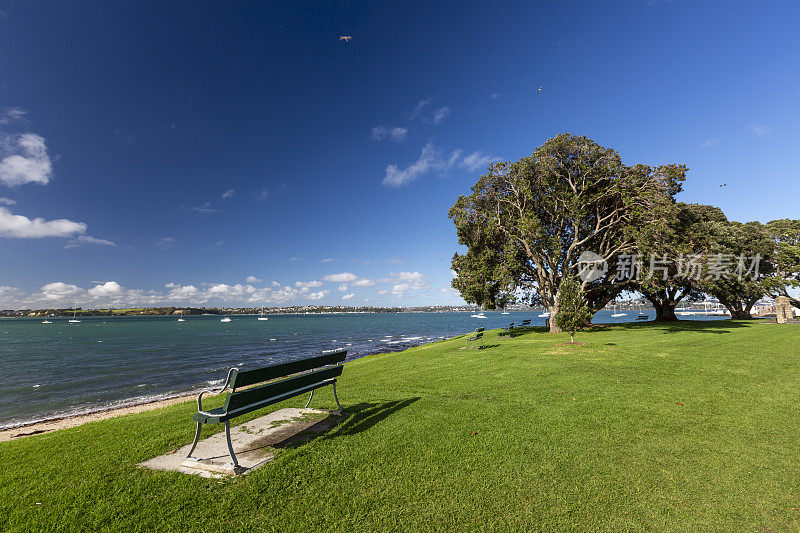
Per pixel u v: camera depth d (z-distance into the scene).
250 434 5.65
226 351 36.66
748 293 33.00
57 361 30.02
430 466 4.37
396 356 18.11
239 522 3.34
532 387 8.44
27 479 4.25
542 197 23.62
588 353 13.38
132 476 4.25
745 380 8.70
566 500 3.66
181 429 6.10
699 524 3.29
